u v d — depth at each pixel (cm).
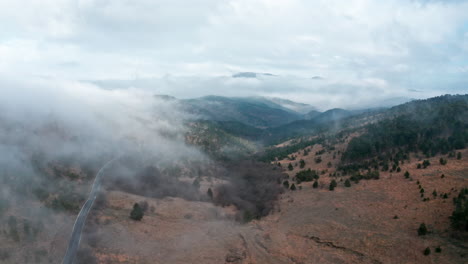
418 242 8044
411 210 9519
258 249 8831
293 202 12031
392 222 9162
